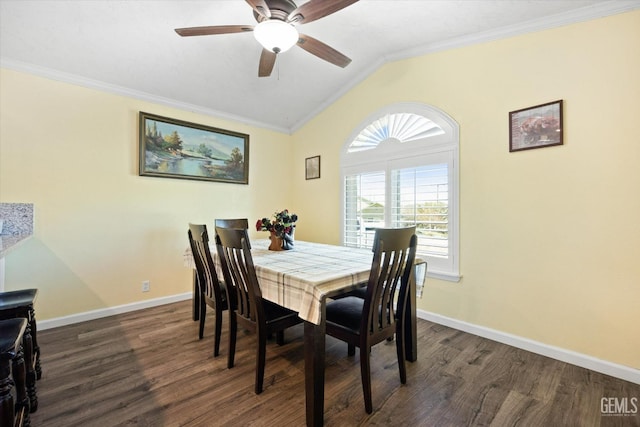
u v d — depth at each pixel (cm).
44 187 253
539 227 216
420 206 285
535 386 176
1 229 222
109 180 287
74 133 267
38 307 253
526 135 221
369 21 239
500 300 236
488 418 149
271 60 221
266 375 188
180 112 337
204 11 216
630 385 176
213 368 195
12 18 201
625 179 183
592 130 193
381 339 163
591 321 195
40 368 183
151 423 145
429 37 258
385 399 164
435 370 193
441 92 269
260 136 413
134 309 303
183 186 339
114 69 267
